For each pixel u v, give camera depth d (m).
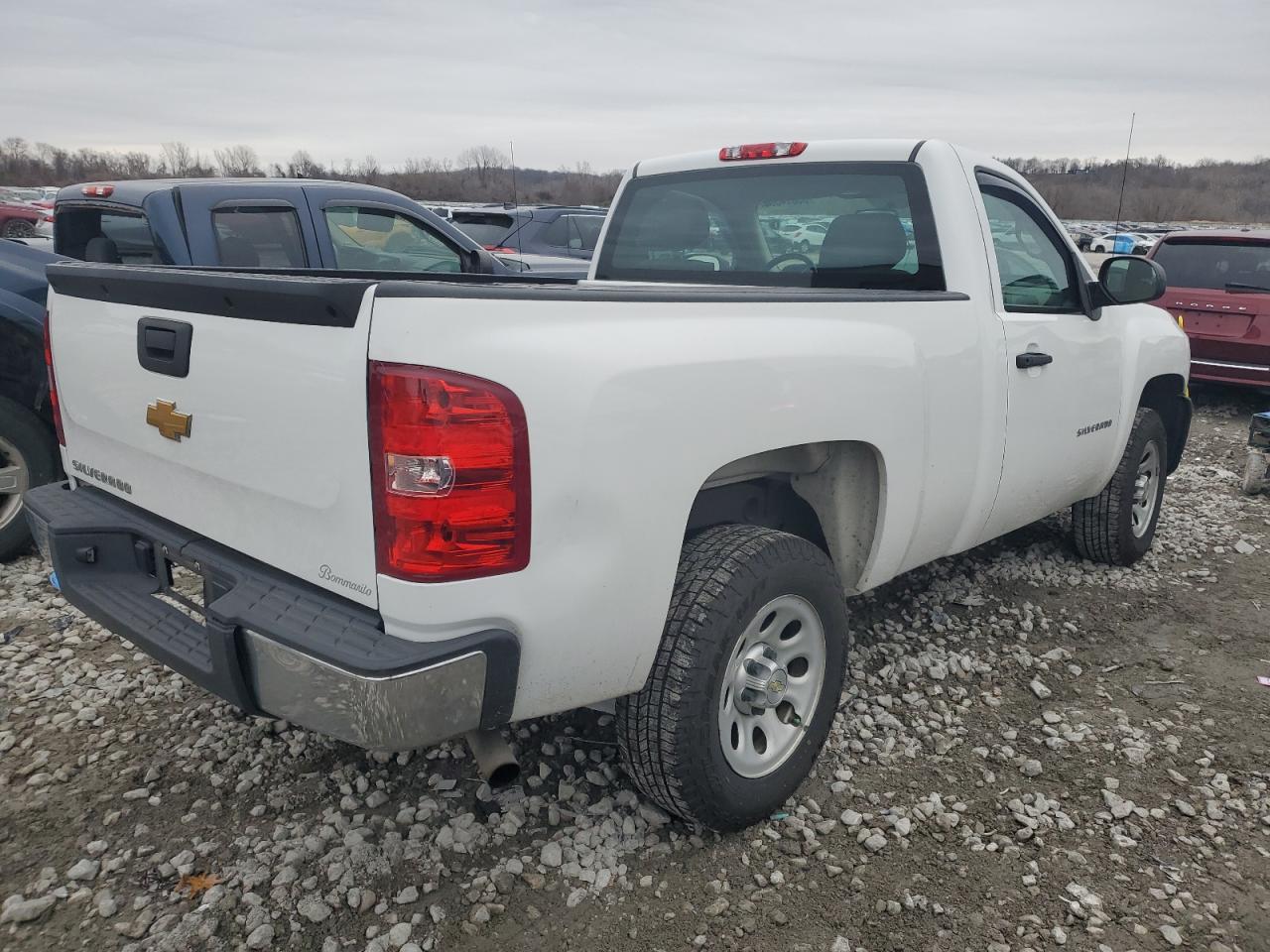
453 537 1.86
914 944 2.21
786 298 2.56
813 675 2.71
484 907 2.27
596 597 2.07
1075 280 3.95
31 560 4.55
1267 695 3.44
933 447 3.00
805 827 2.61
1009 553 4.85
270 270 3.12
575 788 2.77
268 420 2.06
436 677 1.88
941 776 2.90
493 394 1.86
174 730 3.05
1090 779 2.89
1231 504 5.96
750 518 3.01
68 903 2.27
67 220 5.58
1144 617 4.14
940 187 3.29
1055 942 2.23
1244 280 8.66
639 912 2.29
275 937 2.19
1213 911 2.34
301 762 2.88
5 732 3.01
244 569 2.21
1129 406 4.25
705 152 3.94
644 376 2.09
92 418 2.70
